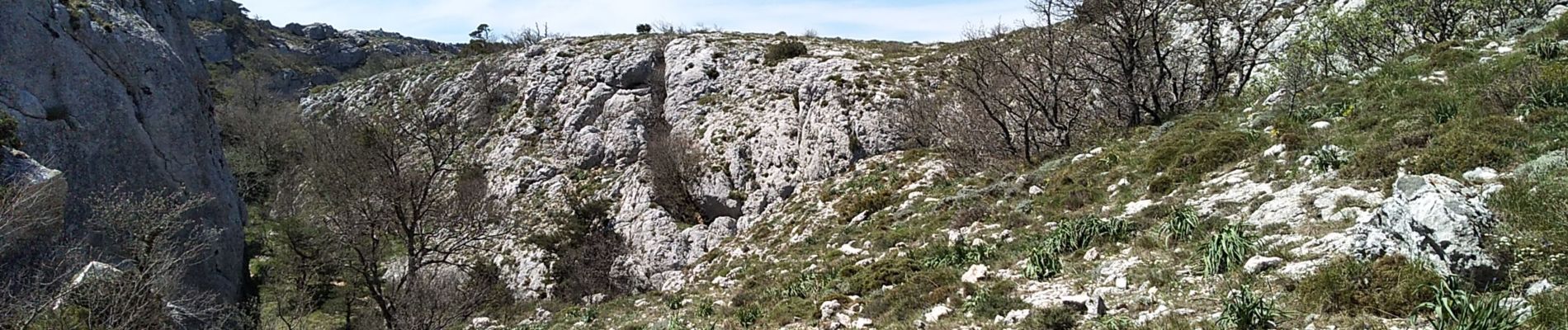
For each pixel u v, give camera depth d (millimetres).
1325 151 11312
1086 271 10398
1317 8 23469
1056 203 15117
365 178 30562
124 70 30984
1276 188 11156
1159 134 18016
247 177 54938
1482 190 8211
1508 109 10914
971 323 9320
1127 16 22172
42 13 27609
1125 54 23375
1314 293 7219
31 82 26031
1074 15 23375
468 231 34312
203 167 34594
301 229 29781
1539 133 9523
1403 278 6785
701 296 18719
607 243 36562
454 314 23578
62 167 25547
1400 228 7383
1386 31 19047
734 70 46875
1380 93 13984
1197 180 13289
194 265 28328
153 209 24016
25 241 20875
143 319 18125
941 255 13625
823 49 48062
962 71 28797
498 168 48688
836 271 15641
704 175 39281
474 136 52812
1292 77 16641
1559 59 11789
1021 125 24531
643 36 57219
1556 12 16609
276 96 83625
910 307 10844
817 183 35250
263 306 28859
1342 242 8289
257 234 42875
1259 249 9000
